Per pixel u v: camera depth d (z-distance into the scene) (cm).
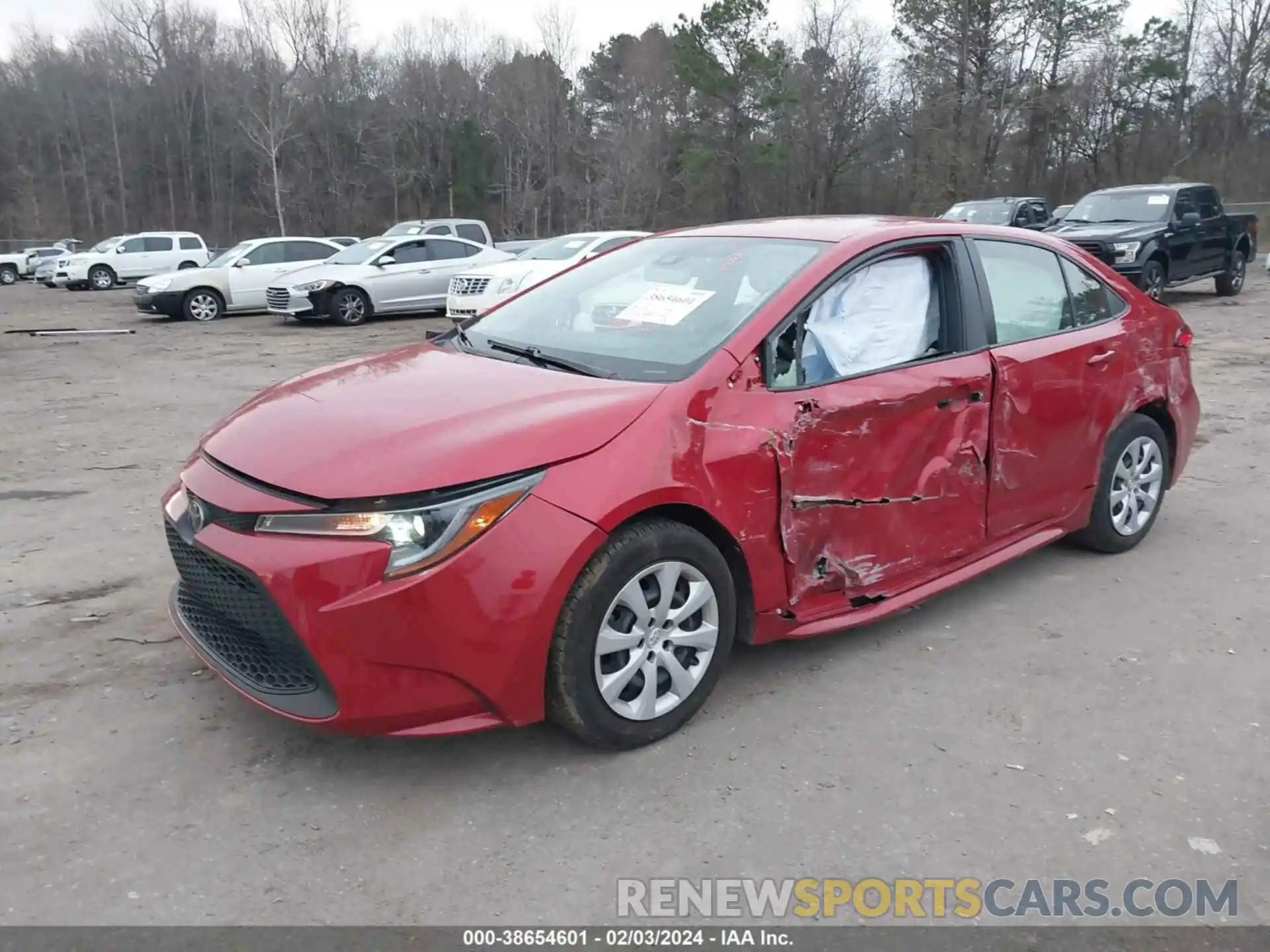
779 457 339
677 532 316
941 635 416
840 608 374
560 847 278
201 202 6956
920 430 383
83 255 2989
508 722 299
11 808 292
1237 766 320
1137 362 489
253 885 262
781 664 389
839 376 365
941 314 411
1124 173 5719
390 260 1777
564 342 387
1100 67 5534
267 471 299
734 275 387
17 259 3878
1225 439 760
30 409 924
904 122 5247
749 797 302
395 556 278
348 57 6284
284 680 299
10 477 664
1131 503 505
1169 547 524
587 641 302
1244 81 4541
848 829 287
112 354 1346
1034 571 490
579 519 293
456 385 342
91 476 668
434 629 279
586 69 6406
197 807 294
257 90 5766
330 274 1717
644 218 5719
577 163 6219
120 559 500
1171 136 5478
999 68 4503
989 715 350
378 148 6419
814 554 356
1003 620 430
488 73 6444
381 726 286
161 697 357
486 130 6369
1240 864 274
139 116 6756
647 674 320
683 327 365
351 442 303
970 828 288
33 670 377
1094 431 467
